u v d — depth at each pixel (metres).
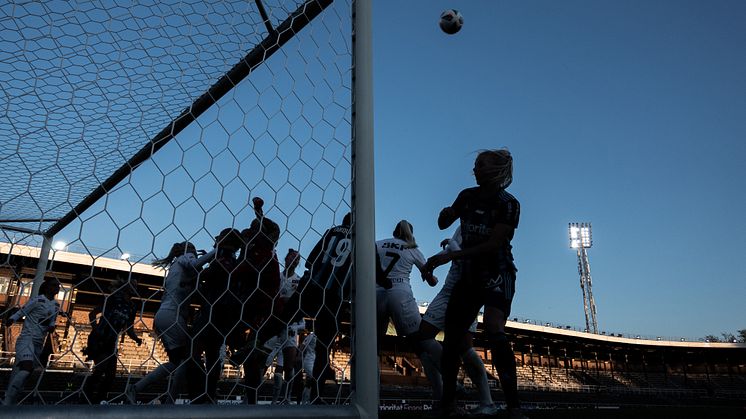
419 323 3.55
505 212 2.37
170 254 2.28
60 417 0.95
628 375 47.28
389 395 24.73
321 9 2.41
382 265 3.64
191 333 2.31
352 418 1.40
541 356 44.69
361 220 1.69
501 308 2.31
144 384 2.37
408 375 34.44
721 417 3.42
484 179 2.50
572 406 28.94
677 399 36.91
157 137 2.57
